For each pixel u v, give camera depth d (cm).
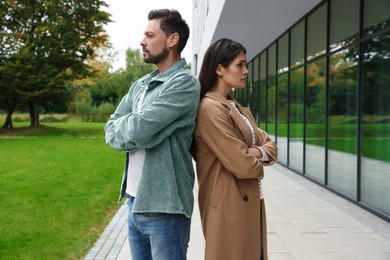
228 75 202
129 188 197
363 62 584
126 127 180
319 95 766
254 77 1495
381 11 525
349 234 459
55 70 2258
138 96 204
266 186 746
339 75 671
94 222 523
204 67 208
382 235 456
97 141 1831
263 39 1145
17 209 587
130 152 197
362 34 584
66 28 2266
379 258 384
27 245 426
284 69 1035
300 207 586
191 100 184
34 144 1661
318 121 772
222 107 193
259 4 775
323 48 744
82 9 2283
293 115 946
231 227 189
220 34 1083
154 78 194
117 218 544
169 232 184
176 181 185
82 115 3997
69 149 1472
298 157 905
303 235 454
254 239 195
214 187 193
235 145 185
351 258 384
